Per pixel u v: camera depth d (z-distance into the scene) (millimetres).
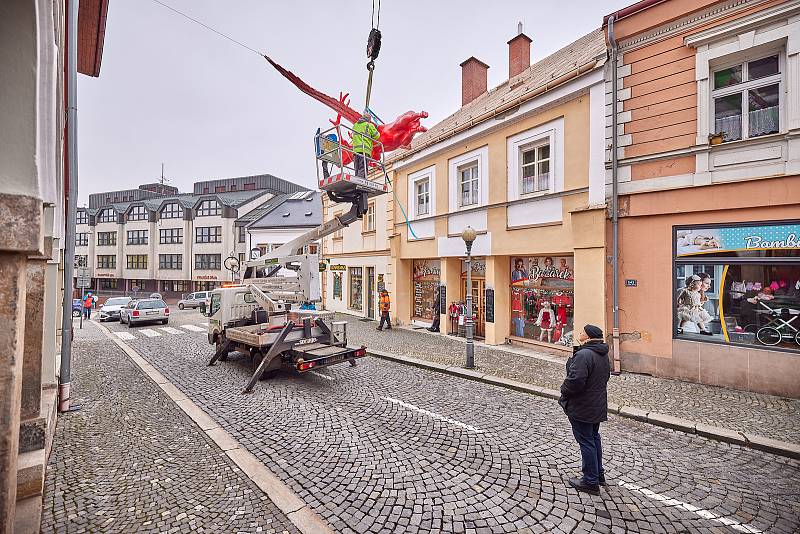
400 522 3506
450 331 13445
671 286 7785
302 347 8227
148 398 7012
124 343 13125
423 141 15609
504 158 11266
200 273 41156
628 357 8305
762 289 6879
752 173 6906
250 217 38594
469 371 8484
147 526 3438
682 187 7590
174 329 16938
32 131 2104
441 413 6188
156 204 46219
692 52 7523
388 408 6418
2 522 2012
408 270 15914
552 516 3590
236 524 3477
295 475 4309
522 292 11422
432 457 4703
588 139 9102
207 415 6145
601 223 8562
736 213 7070
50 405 4883
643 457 4742
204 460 4652
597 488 3951
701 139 7379
